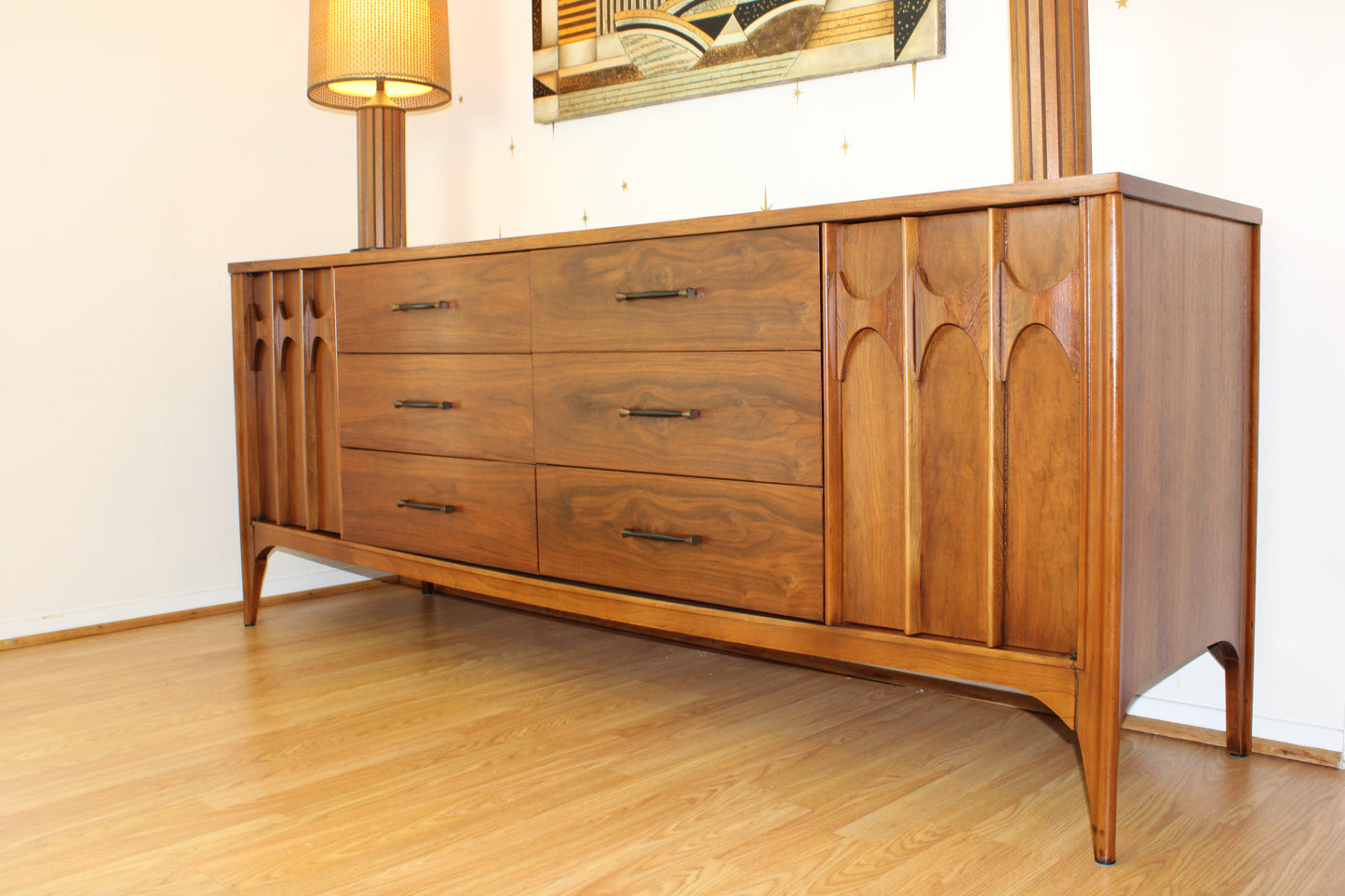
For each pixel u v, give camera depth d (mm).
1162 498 1245
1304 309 1463
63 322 2225
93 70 2248
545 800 1365
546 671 1977
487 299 1769
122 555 2326
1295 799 1352
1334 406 1446
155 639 2229
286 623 2367
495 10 2502
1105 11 1601
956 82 1768
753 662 2041
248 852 1223
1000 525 1236
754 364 1423
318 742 1596
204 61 2416
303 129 2598
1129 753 1538
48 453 2215
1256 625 1531
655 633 2232
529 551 1756
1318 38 1428
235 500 2502
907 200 1250
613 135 2281
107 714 1734
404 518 1974
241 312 2262
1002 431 1226
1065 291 1155
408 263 1903
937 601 1303
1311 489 1473
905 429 1297
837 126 1925
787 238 1368
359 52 2070
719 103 2094
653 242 1521
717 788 1402
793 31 1941
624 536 1604
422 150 2717
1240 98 1494
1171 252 1241
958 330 1253
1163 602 1268
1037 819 1296
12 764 1511
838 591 1377
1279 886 1113
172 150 2371
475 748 1562
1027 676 1223
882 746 1562
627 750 1551
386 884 1140
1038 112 1319
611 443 1610
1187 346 1292
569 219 2393
